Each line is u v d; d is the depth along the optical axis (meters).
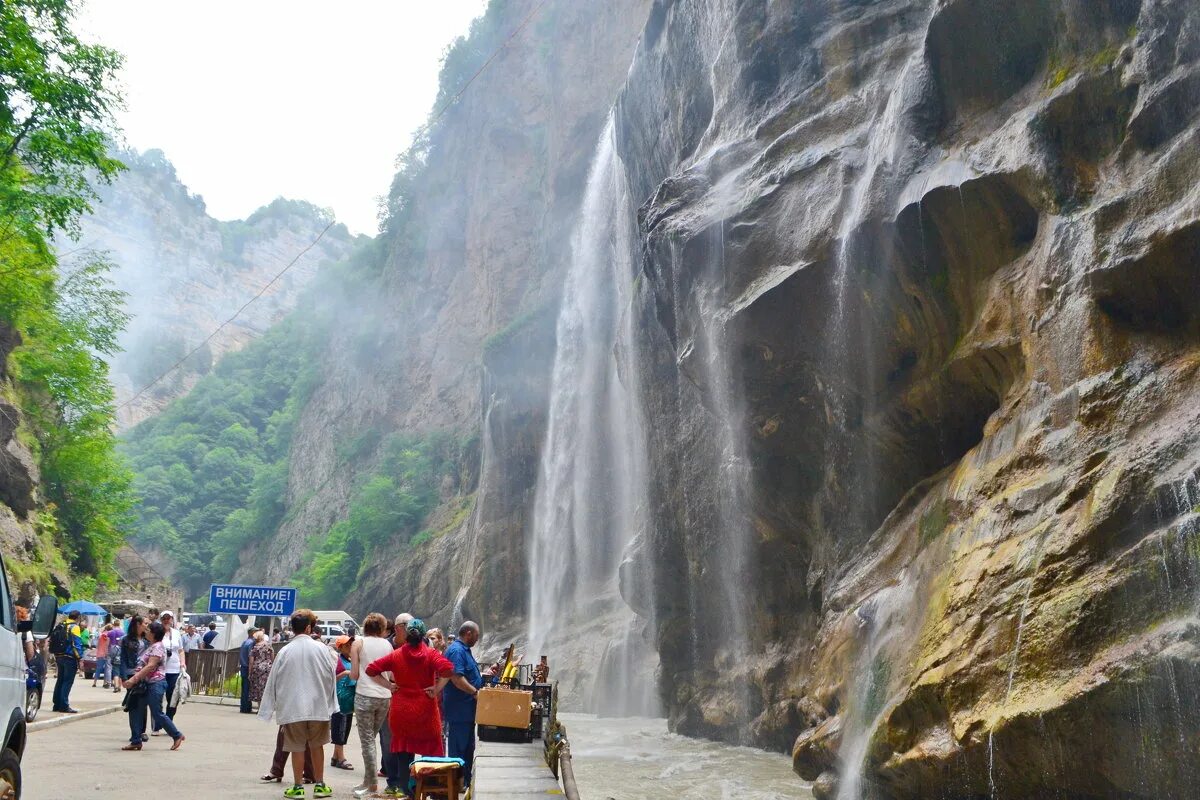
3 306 39.88
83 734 15.02
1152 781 7.52
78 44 24.36
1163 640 7.58
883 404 14.00
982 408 12.59
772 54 18.19
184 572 132.25
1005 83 12.64
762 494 17.59
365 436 97.69
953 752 8.95
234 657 25.69
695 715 21.89
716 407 18.06
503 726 11.68
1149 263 9.39
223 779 10.87
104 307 52.53
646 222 18.67
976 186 11.77
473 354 86.69
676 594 24.17
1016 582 9.03
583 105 66.50
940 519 11.30
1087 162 10.81
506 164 85.38
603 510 44.22
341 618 51.31
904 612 11.15
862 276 13.48
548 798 7.33
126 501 53.75
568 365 50.16
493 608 52.81
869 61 16.00
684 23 24.03
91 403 50.56
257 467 147.00
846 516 15.37
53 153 24.27
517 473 56.00
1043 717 8.04
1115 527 8.43
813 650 14.77
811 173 15.21
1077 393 9.64
